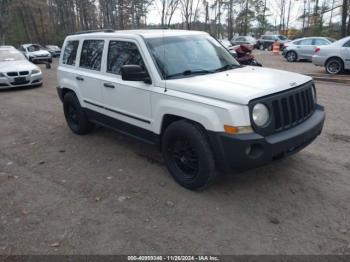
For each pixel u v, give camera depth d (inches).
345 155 187.5
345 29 967.6
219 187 154.5
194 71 162.2
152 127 163.3
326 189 150.5
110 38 187.0
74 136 237.5
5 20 1657.2
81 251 114.4
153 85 157.1
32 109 332.2
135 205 142.2
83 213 137.4
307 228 123.6
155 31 181.8
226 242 117.0
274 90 132.5
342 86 393.7
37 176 173.9
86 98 212.4
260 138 124.9
